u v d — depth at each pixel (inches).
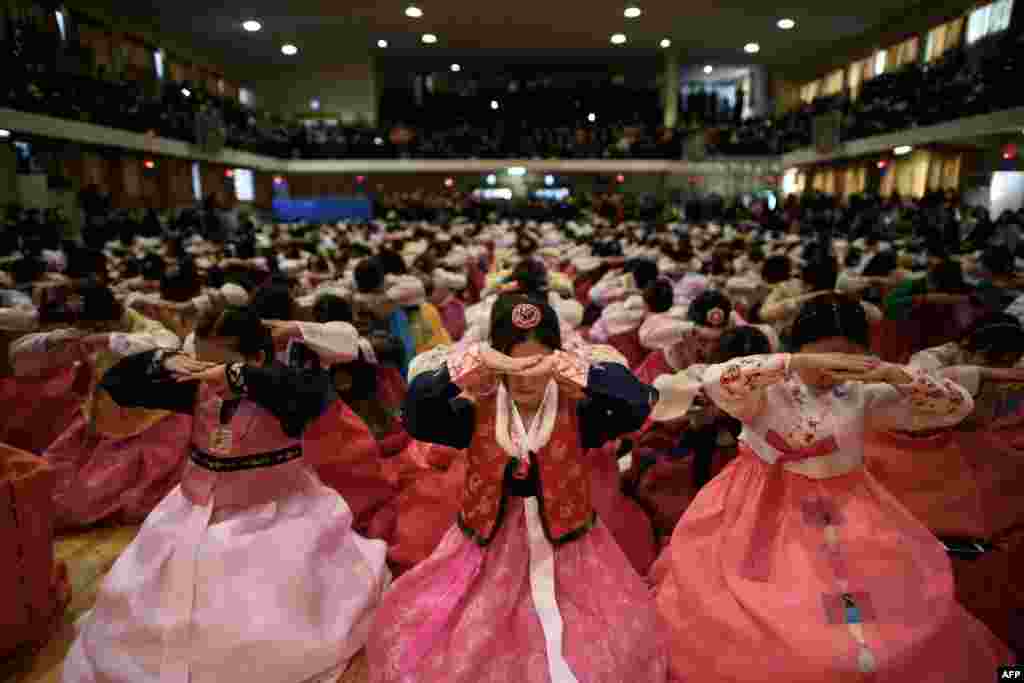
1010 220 444.5
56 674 98.2
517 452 86.7
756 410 90.5
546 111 1300.4
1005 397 115.7
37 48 681.6
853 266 333.1
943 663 79.1
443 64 1248.2
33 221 487.2
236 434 95.7
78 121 639.1
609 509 115.9
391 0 844.6
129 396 93.3
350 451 125.6
